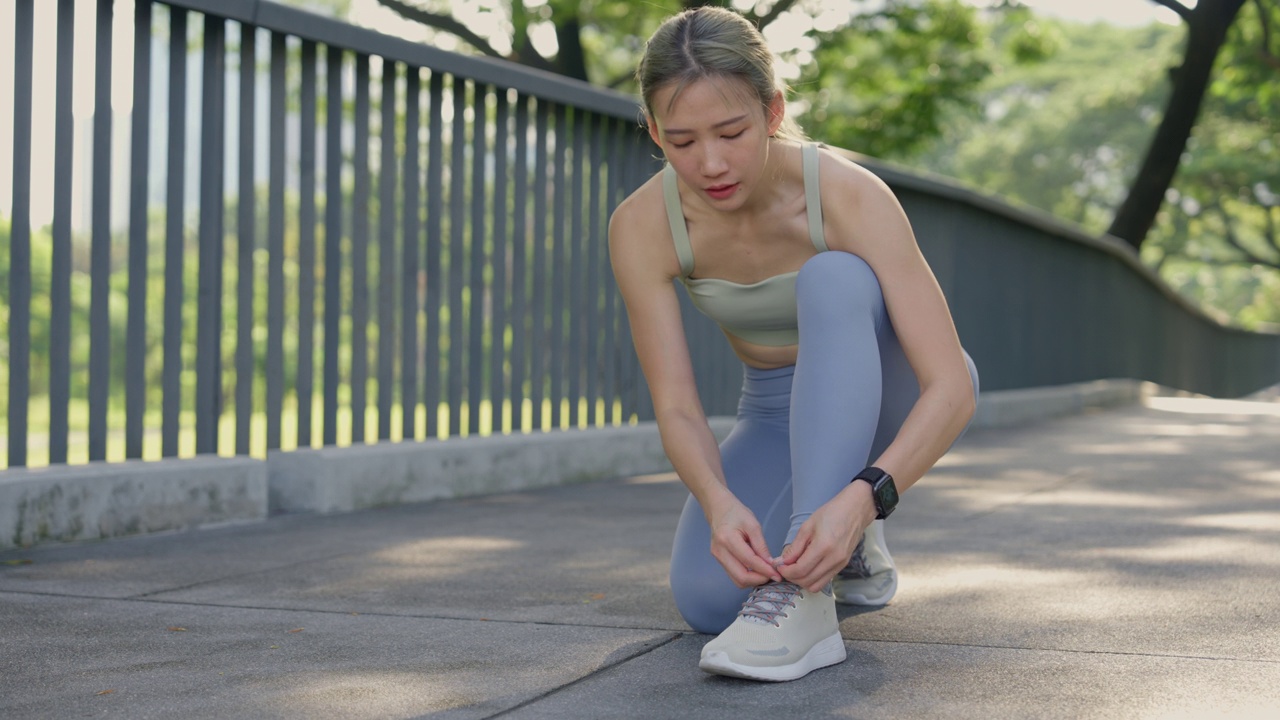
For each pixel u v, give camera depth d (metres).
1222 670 1.86
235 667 1.96
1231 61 17.48
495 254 4.68
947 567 2.79
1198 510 3.75
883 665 1.91
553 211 4.91
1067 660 1.93
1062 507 3.84
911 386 2.07
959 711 1.66
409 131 4.34
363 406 4.20
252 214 3.85
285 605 2.48
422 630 2.23
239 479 3.63
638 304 2.15
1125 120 40.22
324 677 1.89
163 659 2.02
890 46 15.68
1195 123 14.66
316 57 4.00
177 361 3.67
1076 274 10.18
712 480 1.97
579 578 2.75
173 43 3.63
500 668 1.94
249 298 3.83
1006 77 43.69
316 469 3.86
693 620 2.13
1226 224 36.81
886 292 1.96
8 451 3.30
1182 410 9.76
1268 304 49.56
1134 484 4.47
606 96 5.02
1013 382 8.75
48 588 2.67
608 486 4.66
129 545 3.24
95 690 1.83
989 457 5.55
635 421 5.29
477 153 4.55
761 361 2.23
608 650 2.05
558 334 4.92
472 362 4.56
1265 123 27.19
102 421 3.48
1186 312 15.31
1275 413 9.27
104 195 3.48
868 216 1.96
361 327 4.19
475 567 2.90
